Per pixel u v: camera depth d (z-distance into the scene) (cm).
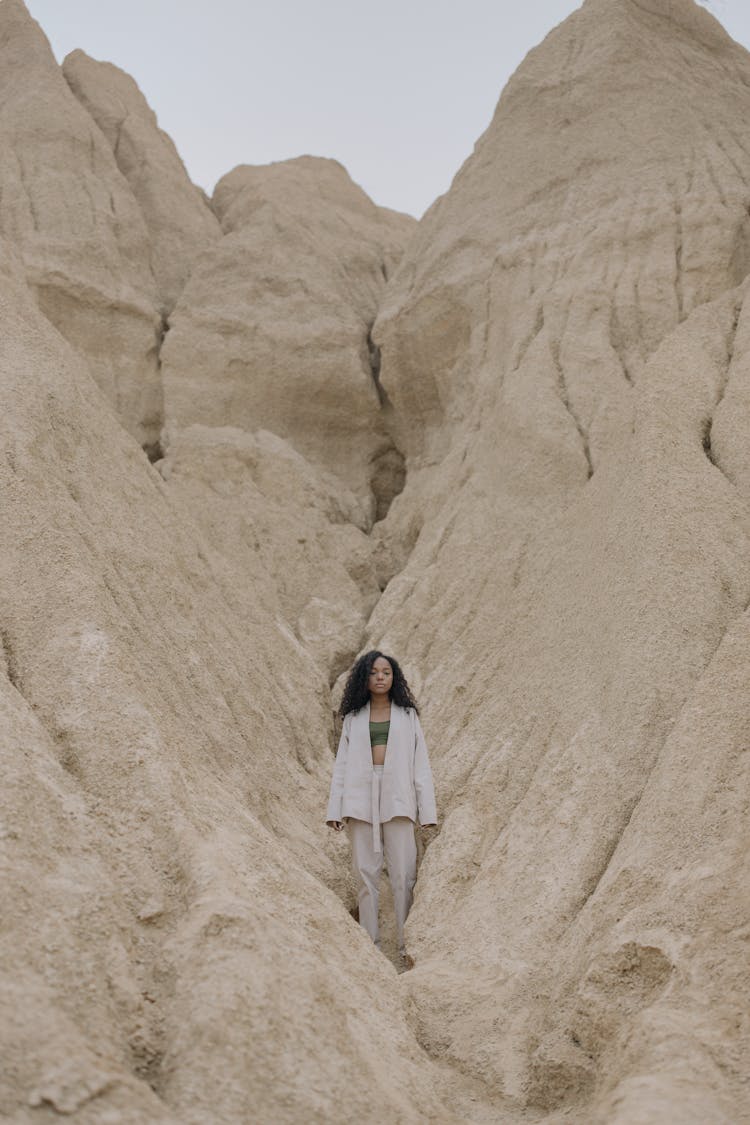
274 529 1016
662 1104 335
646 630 626
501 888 550
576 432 878
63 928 369
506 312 1057
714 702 549
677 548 664
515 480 889
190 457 1059
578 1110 392
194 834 452
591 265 1014
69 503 663
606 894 487
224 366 1178
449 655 792
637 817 525
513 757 638
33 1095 299
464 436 1020
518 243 1085
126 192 1291
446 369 1148
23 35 1391
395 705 632
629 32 1174
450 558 880
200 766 543
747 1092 345
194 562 797
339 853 640
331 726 811
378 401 1209
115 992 361
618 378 909
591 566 720
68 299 1141
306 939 439
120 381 1155
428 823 609
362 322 1251
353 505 1160
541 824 574
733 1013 379
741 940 413
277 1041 357
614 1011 419
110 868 421
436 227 1223
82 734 486
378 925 597
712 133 1089
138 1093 316
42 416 704
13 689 496
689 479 711
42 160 1241
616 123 1123
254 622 820
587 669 648
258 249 1277
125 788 466
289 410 1193
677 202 1030
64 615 547
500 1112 412
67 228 1191
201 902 407
